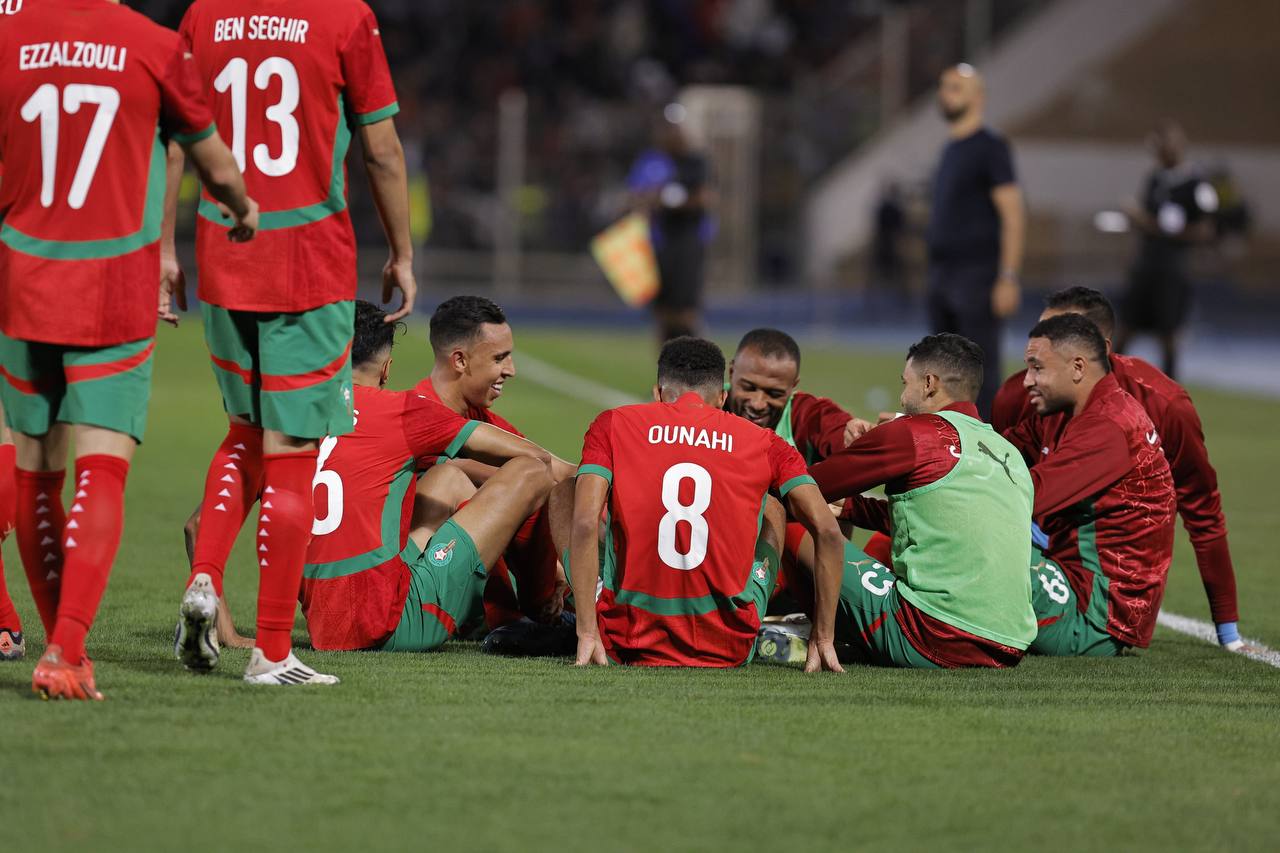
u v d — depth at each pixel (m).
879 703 14.41
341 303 14.20
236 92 14.05
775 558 16.58
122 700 13.27
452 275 89.75
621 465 16.08
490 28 106.31
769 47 109.56
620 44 107.19
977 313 32.22
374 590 16.33
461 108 102.50
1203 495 18.58
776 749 12.53
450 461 18.03
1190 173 49.25
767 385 18.45
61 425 13.84
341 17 14.05
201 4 14.36
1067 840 10.62
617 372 57.47
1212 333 84.56
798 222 96.56
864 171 97.06
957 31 97.44
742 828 10.60
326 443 16.45
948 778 11.91
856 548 17.03
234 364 14.27
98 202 13.02
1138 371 18.97
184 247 80.69
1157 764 12.53
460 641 17.59
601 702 13.99
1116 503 17.66
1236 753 12.98
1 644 15.05
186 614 13.52
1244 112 93.25
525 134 92.56
